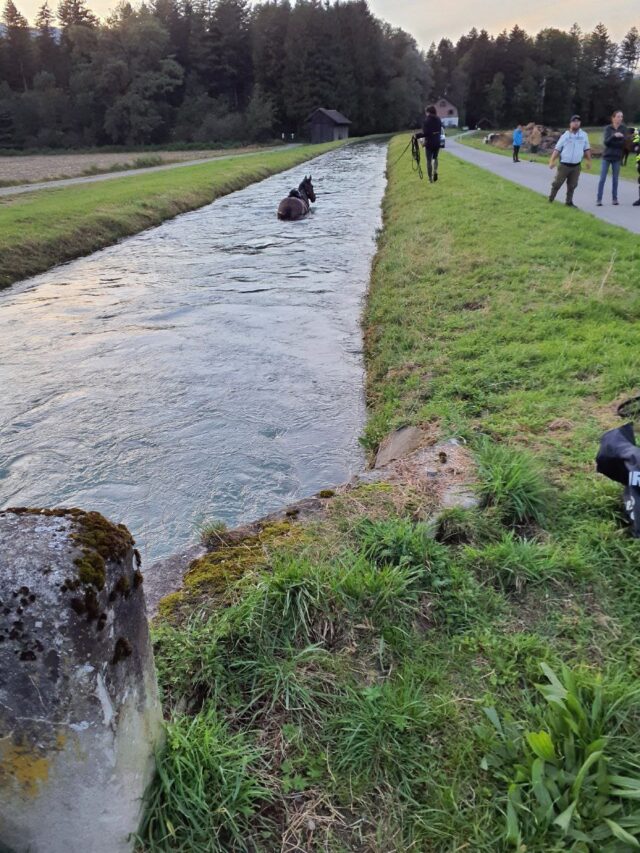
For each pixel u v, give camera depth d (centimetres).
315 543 360
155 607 320
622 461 366
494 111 11481
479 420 515
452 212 1477
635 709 250
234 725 259
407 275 1020
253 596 305
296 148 6656
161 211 2109
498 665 282
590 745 225
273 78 9069
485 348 671
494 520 374
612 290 801
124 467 599
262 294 1148
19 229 1539
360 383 759
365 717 255
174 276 1311
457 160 3192
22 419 691
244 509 536
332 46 8938
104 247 1656
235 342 907
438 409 542
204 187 2642
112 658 176
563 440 466
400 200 1917
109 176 3494
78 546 170
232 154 5941
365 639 298
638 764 228
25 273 1350
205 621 304
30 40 9800
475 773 237
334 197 2477
